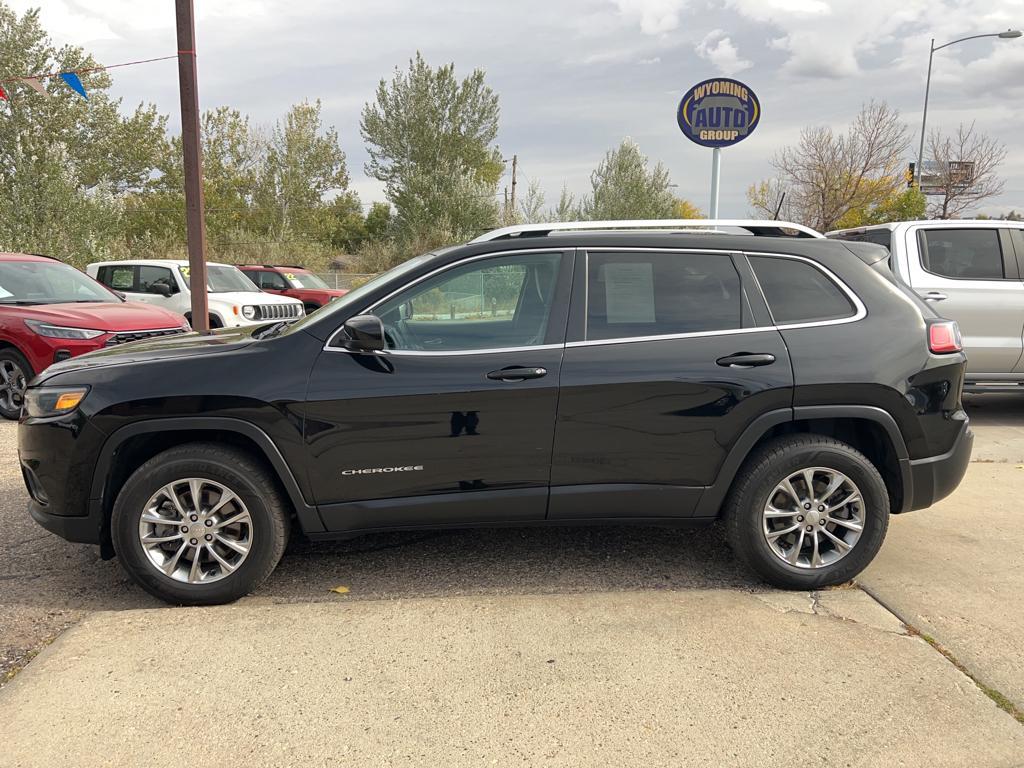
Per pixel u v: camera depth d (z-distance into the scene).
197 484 3.38
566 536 4.45
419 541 4.36
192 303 10.38
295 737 2.47
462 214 28.86
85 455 3.37
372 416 3.39
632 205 24.97
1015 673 2.86
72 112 34.84
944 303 7.23
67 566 3.98
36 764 2.33
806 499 3.57
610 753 2.39
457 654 2.99
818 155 23.83
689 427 3.48
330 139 42.09
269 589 3.70
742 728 2.52
